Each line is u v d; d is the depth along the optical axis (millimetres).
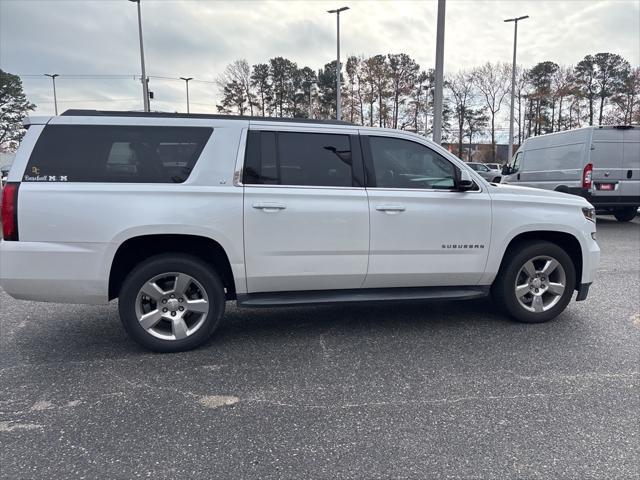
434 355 4078
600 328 4723
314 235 4152
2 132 58500
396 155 4438
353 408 3203
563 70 50969
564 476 2508
